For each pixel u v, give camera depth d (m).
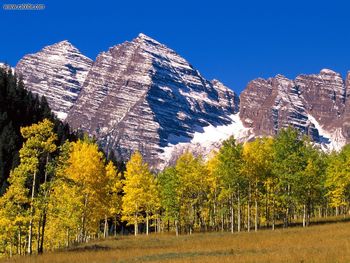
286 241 38.34
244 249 35.41
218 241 43.84
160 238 56.59
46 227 56.31
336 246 30.58
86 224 55.50
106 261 31.73
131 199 65.94
